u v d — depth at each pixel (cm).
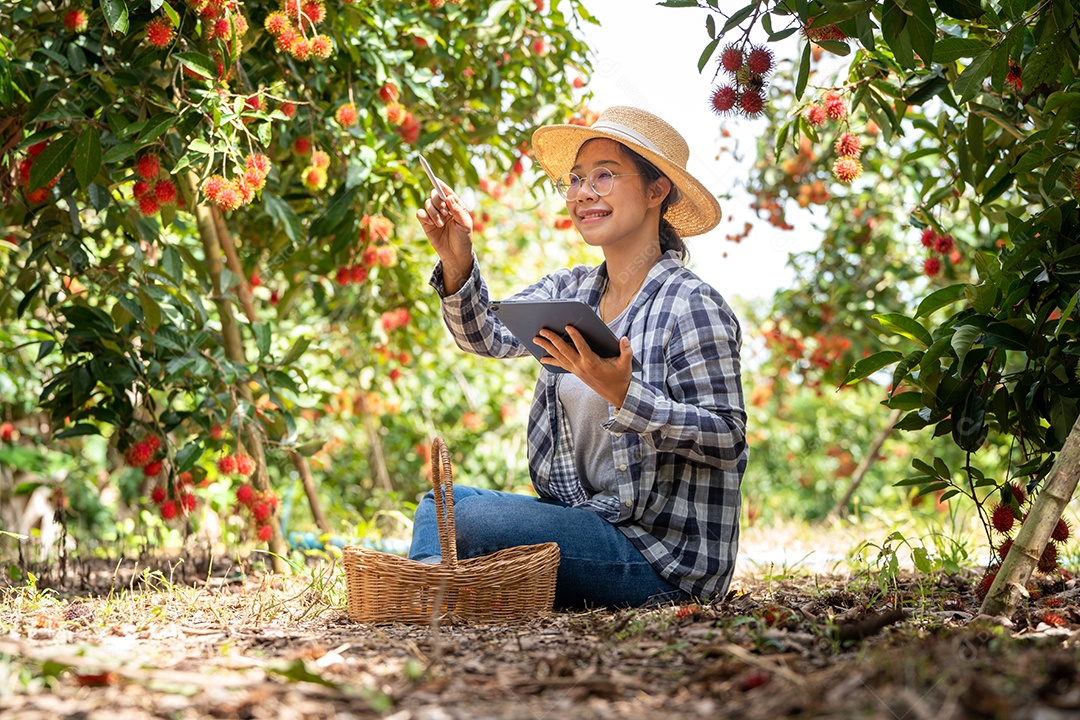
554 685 160
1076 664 145
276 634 225
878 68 313
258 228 449
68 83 316
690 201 307
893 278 605
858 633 188
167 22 306
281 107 342
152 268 361
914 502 346
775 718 133
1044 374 261
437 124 445
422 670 173
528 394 749
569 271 326
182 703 150
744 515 616
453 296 304
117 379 346
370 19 365
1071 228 264
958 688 131
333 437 727
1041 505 223
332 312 554
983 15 254
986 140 333
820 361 615
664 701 149
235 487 505
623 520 273
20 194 352
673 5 258
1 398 573
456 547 266
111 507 683
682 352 270
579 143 316
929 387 269
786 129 324
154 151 312
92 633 227
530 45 435
